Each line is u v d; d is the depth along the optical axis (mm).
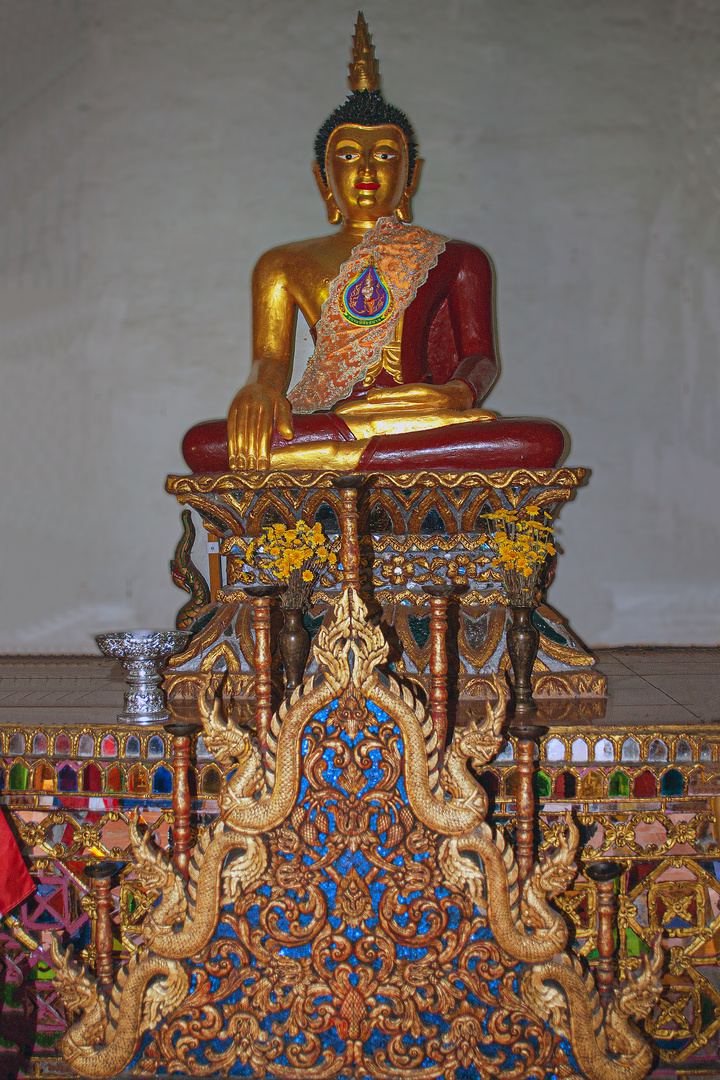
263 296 3916
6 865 2520
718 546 4992
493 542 2941
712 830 2643
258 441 3283
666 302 4988
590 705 2971
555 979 2188
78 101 5043
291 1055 2221
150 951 2225
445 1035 2207
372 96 3926
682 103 4938
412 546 3299
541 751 2598
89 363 5109
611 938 2273
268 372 3738
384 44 4988
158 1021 2238
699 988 2557
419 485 3166
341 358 3729
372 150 3861
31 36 4988
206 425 3439
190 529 3910
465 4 4953
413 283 3746
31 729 2693
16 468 5117
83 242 5086
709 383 4988
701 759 2588
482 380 3680
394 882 2184
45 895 2766
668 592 5008
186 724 2283
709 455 4992
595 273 5000
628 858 2586
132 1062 2260
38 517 5121
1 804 2686
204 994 2229
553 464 3250
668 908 2584
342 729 2172
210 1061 2238
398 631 3148
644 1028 2561
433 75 4980
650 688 3357
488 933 2197
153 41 5035
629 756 2590
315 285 3818
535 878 2195
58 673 3982
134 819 2314
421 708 2158
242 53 5047
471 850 2172
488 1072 2197
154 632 2789
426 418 3355
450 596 3232
